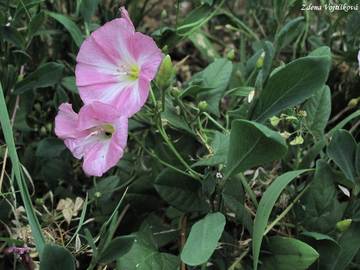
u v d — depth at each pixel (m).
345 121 0.14
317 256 0.12
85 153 0.13
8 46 0.16
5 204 0.14
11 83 0.15
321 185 0.13
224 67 0.15
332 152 0.12
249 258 0.13
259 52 0.16
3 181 0.15
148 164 0.16
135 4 0.18
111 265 0.14
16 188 0.15
